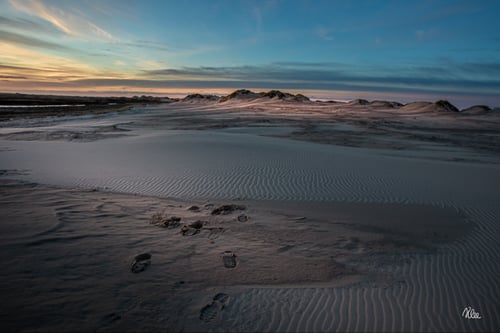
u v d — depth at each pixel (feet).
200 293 10.99
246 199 24.38
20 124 89.86
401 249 16.14
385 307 10.86
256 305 10.51
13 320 8.80
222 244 15.46
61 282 10.96
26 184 25.71
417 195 26.30
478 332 9.88
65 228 15.93
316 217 20.66
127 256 13.41
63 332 8.54
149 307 9.96
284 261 13.98
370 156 44.14
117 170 32.32
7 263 11.96
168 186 27.22
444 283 12.87
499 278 13.46
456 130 94.48
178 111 176.24
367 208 22.98
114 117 125.80
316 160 38.93
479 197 26.14
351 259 14.67
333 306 10.72
